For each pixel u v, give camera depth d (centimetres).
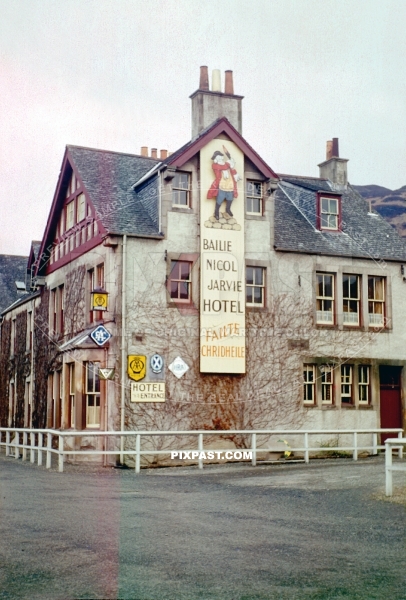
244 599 707
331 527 1064
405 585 758
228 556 876
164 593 722
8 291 3856
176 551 899
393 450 2559
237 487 1553
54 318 2791
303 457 2439
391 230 2809
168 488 1545
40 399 2880
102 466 2192
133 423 2238
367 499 1316
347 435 2512
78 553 880
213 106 2562
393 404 2631
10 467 2014
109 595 713
